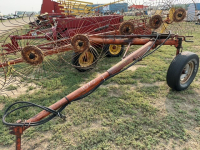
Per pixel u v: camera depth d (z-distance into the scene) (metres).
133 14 6.75
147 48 4.13
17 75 5.68
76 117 3.76
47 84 5.40
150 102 4.23
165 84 5.08
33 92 5.06
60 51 4.45
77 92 2.96
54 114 2.74
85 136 3.22
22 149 3.05
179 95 4.48
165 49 8.93
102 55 7.75
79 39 4.05
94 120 3.68
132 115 3.80
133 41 4.80
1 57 4.18
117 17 7.57
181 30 6.69
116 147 2.99
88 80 5.62
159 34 4.57
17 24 3.84
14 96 4.88
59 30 6.59
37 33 6.00
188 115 3.67
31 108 4.21
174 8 6.20
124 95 4.55
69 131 3.41
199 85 4.94
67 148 3.03
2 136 3.33
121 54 8.12
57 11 11.23
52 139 3.24
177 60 4.27
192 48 8.95
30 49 3.52
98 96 4.53
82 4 9.83
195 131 3.27
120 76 5.66
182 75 4.55
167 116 3.68
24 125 2.46
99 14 8.16
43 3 10.84
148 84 5.17
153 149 2.92
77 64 5.96
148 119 3.63
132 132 3.29
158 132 3.28
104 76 3.27
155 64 6.72
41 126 3.54
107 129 3.40
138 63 6.89
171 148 2.92
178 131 3.25
